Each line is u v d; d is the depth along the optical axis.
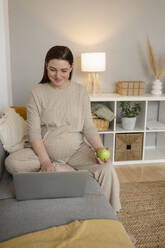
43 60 2.80
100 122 2.72
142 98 2.70
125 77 3.02
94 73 2.82
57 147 1.56
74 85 1.67
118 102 3.09
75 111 1.62
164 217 1.76
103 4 2.79
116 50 2.93
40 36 2.74
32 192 1.17
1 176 1.48
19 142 1.65
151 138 3.27
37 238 0.91
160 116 3.17
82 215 1.08
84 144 1.67
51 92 1.60
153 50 3.02
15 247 0.86
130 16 2.87
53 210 1.10
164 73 3.10
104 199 1.24
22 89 2.84
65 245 0.86
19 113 1.95
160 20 2.95
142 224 1.68
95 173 1.45
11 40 2.70
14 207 1.12
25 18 2.67
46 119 1.59
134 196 2.06
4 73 2.44
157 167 2.73
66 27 2.77
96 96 2.67
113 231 0.97
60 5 2.71
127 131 2.77
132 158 2.84
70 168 1.51
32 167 1.41
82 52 2.86
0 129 1.56
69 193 1.21
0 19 2.33
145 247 1.46
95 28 2.83
